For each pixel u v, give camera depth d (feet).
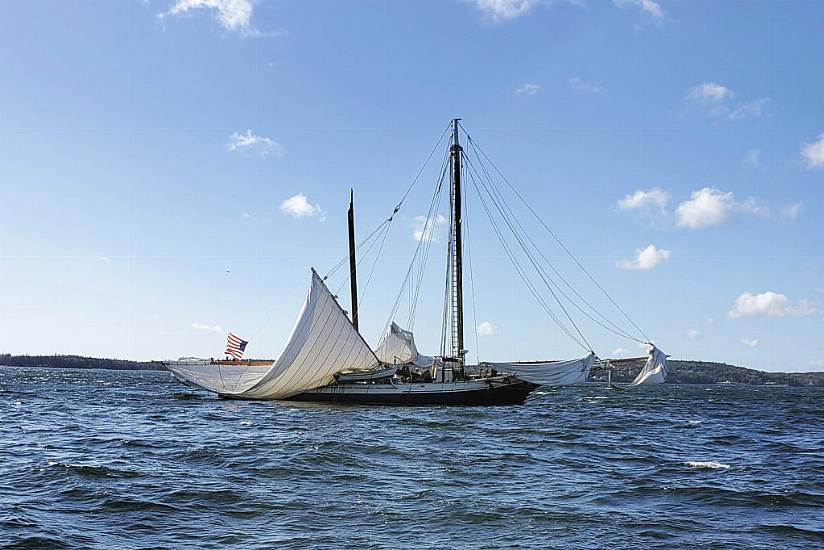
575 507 78.89
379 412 206.08
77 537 64.34
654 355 257.55
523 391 234.79
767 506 82.38
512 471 102.06
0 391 330.34
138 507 75.51
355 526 69.00
